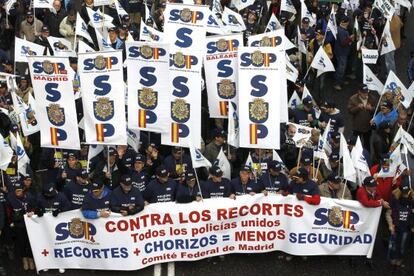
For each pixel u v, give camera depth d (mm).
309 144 15445
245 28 19875
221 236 13805
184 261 14094
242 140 14414
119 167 14922
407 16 25562
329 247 13867
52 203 13188
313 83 20469
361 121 17125
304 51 20234
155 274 13742
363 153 14953
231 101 14945
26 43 18062
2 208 13242
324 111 16578
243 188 13891
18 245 13664
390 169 14164
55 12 21500
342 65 20656
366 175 14289
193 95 14406
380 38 20922
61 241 13383
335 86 21062
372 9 21500
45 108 14320
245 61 14164
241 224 13773
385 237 14367
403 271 13953
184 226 13555
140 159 14297
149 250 13609
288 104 17406
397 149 14055
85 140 15062
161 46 14023
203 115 17078
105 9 22531
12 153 14234
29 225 13203
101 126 14156
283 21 21531
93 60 13859
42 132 14516
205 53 14930
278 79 14117
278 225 13805
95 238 13344
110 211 13219
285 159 15625
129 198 13266
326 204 13531
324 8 21797
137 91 14461
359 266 14055
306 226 13727
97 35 19125
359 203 13508
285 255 14180
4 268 13836
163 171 13602
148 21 20047
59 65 14016
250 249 13984
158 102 14453
